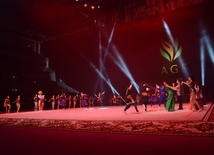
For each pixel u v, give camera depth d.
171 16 19.72
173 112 8.29
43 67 28.14
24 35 26.16
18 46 25.86
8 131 5.44
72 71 28.00
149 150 2.97
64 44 27.42
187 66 21.97
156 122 5.28
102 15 23.44
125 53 24.86
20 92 23.06
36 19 23.22
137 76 24.36
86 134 4.50
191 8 18.39
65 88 28.09
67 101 24.22
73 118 7.34
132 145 3.31
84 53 26.83
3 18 24.16
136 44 24.08
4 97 21.59
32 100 23.58
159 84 22.84
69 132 4.88
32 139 4.17
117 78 25.55
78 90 27.66
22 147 3.49
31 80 25.12
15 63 24.64
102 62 26.09
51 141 3.90
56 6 20.20
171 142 3.37
